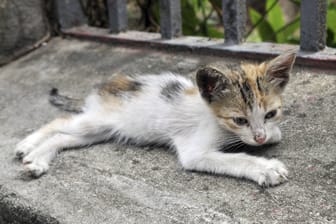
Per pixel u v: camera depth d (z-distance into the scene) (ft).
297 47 4.02
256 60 4.05
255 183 3.25
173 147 3.57
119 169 3.45
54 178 3.45
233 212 3.11
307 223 3.02
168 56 4.30
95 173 3.44
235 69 3.44
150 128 3.62
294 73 3.87
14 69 4.53
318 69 3.85
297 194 3.15
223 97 3.40
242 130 3.39
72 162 3.55
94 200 3.28
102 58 4.43
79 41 4.70
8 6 4.56
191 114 3.53
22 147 3.63
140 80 3.80
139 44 4.45
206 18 4.90
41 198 3.33
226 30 4.17
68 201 3.29
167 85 3.71
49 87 4.24
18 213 3.34
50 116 3.95
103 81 4.17
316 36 3.88
